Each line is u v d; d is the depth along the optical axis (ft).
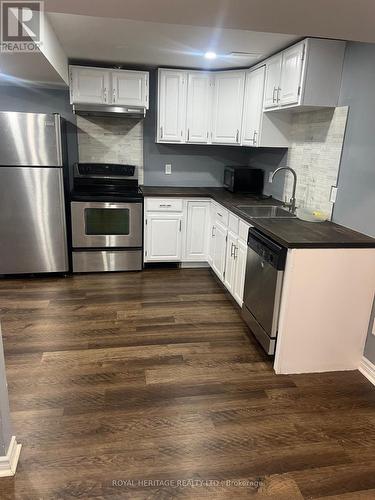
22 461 5.48
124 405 6.73
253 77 11.80
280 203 11.46
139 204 12.89
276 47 9.83
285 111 10.73
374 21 5.25
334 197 9.00
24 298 11.06
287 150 11.65
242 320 10.14
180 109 13.16
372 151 7.64
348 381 7.74
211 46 10.01
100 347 8.57
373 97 7.62
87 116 13.57
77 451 5.69
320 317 7.64
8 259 12.30
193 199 13.30
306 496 5.13
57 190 12.03
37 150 11.51
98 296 11.35
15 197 11.75
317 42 8.47
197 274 13.57
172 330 9.48
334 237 7.63
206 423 6.39
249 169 13.35
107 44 10.19
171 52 10.81
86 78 12.20
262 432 6.24
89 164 13.00
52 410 6.53
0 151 11.24
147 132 14.21
